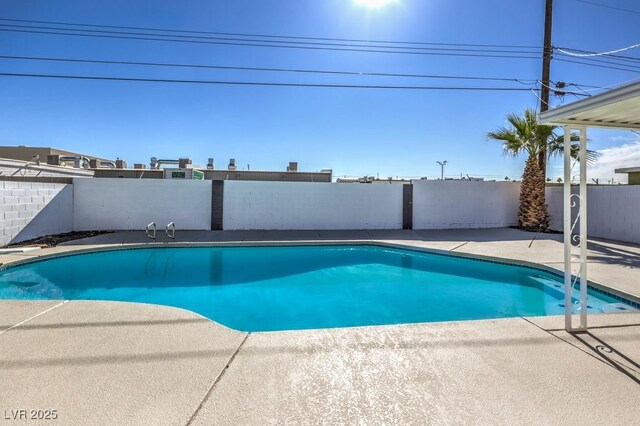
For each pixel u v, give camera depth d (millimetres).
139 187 11734
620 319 3650
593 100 2773
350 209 12711
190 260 8539
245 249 9523
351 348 2939
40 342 2975
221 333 3227
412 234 11531
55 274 7316
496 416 2047
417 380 2439
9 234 8383
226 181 12164
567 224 3373
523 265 7219
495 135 12766
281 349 2904
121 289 6453
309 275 7465
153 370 2527
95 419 1974
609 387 2352
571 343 3057
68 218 11008
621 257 7570
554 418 2029
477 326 3461
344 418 2020
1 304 4012
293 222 12461
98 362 2629
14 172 10945
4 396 2172
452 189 13062
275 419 2006
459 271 7770
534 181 12305
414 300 5973
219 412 2059
